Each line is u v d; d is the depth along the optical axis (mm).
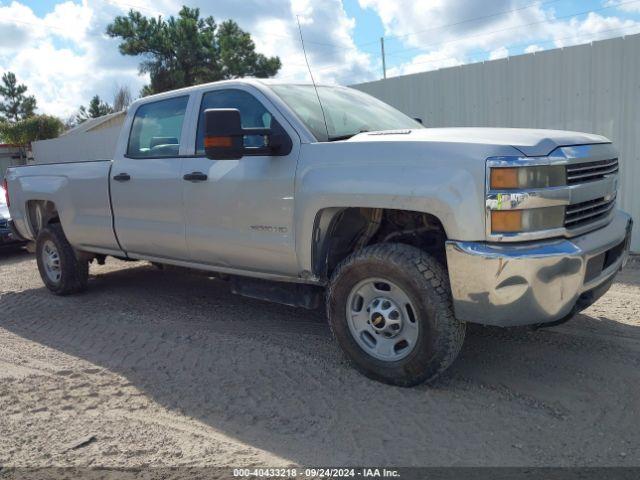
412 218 3902
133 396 3758
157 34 34688
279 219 4031
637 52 7023
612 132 7355
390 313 3609
